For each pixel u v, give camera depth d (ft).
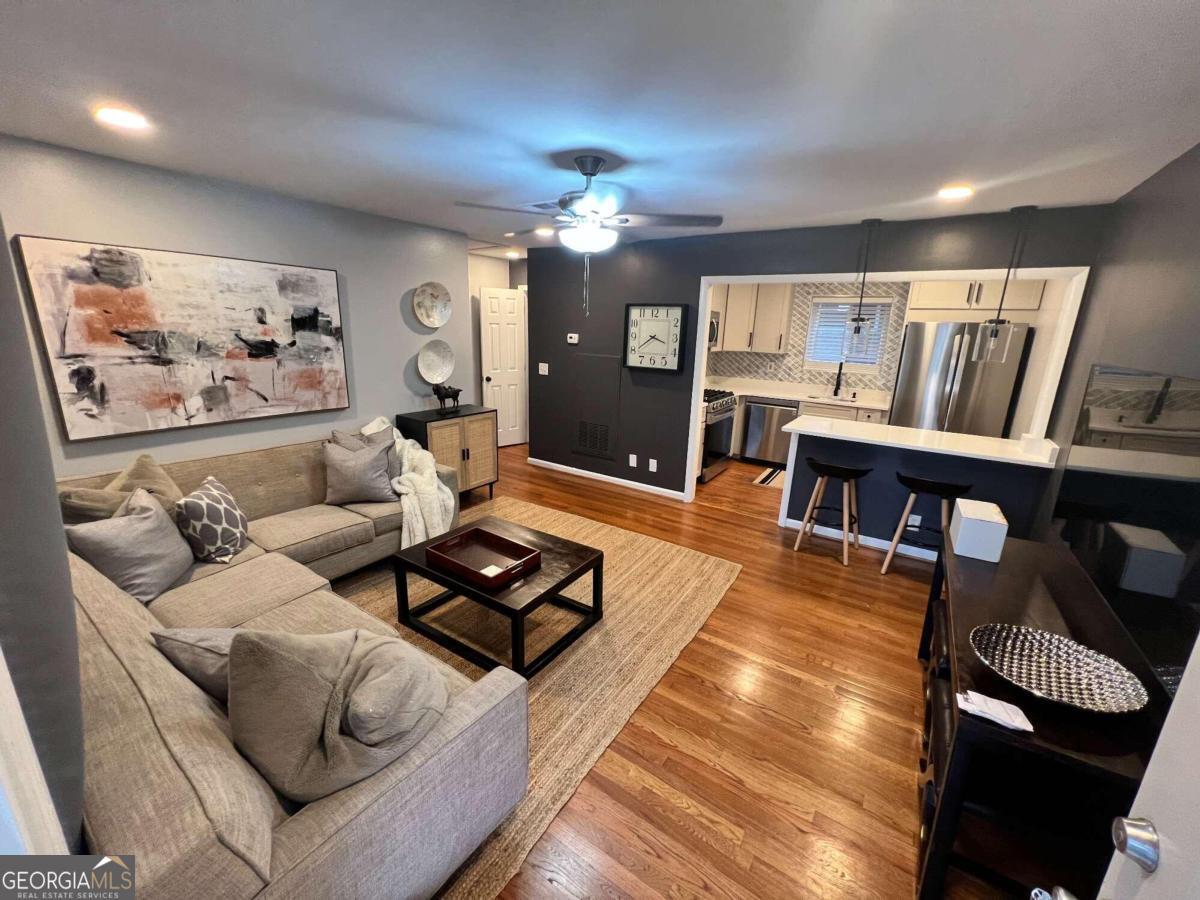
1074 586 5.74
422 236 13.14
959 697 3.92
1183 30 3.85
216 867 2.77
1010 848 4.84
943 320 15.55
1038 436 10.25
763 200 9.55
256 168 8.36
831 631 8.77
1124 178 7.34
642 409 15.76
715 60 4.61
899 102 5.32
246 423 10.28
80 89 5.47
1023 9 3.69
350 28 4.20
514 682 4.84
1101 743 3.58
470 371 15.10
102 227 7.99
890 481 11.94
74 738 2.39
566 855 4.93
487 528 9.20
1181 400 4.45
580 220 8.02
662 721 6.66
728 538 12.66
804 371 19.97
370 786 3.62
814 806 5.51
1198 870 1.64
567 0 3.75
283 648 3.40
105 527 6.32
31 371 2.19
